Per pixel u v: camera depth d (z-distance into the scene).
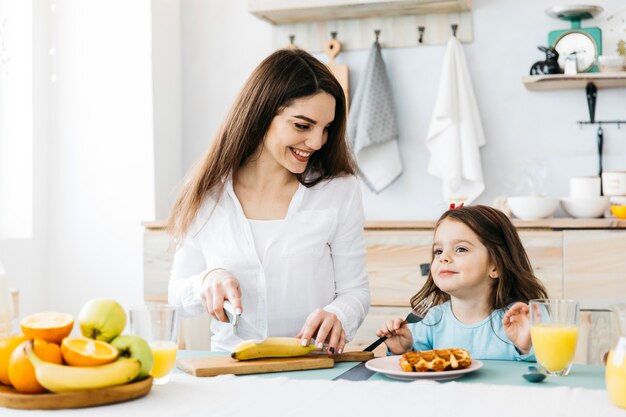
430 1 3.02
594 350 2.71
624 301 2.69
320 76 1.69
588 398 1.16
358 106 3.22
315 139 1.69
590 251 2.71
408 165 3.29
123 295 3.37
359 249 1.89
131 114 3.34
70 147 3.42
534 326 1.35
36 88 3.34
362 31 3.32
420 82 3.28
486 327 1.69
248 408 1.13
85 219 3.41
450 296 1.80
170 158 3.46
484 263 1.69
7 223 3.33
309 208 1.83
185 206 1.80
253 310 1.79
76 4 3.39
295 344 1.49
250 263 1.78
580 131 3.12
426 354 1.38
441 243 1.73
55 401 1.14
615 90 3.08
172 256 3.07
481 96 3.21
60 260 3.43
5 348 1.21
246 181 1.83
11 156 3.33
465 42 3.21
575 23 3.04
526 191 3.17
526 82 2.97
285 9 3.12
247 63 3.48
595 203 2.85
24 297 3.29
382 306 2.87
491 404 1.13
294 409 1.12
